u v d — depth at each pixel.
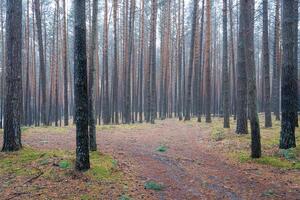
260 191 11.08
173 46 52.72
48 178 11.64
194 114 51.41
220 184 11.88
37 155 14.17
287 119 15.58
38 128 28.55
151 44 38.78
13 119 15.14
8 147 15.08
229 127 26.56
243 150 16.80
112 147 18.41
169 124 33.38
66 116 35.03
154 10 36.75
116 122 37.84
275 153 15.25
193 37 35.12
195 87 50.34
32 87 50.16
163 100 47.31
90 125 15.70
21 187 11.00
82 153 12.30
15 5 15.19
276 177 12.41
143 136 23.66
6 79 15.22
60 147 17.19
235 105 38.03
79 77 12.19
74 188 10.92
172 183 12.01
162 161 15.19
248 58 14.62
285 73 15.48
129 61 37.25
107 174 12.24
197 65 46.06
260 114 45.16
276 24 31.86
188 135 24.16
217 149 17.86
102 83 44.09
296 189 11.10
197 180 12.36
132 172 13.14
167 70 45.91
